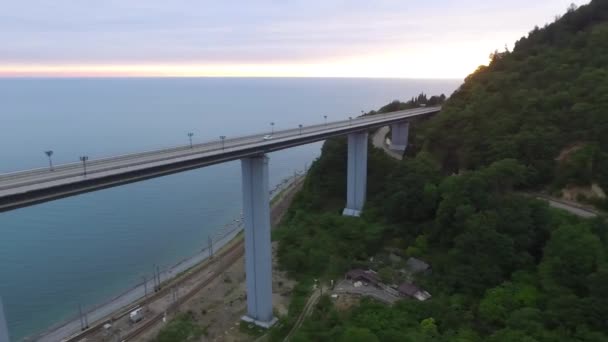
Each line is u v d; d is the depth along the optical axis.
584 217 55.16
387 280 58.91
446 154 83.12
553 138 66.81
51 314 69.50
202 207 136.50
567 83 76.31
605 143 61.22
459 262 55.09
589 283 42.00
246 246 54.62
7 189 31.98
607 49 80.75
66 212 129.38
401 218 73.19
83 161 38.47
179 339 52.06
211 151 48.12
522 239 52.47
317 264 66.81
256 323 54.97
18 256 94.94
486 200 58.84
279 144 57.06
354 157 86.88
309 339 45.88
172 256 94.88
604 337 36.84
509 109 79.44
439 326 46.31
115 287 79.00
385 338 42.84
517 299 45.31
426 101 165.12
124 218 124.44
